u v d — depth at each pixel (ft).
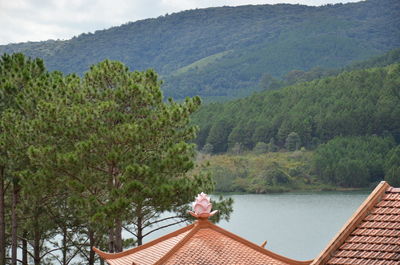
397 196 38.50
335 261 36.22
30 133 95.76
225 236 60.90
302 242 217.36
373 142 493.36
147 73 107.86
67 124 95.96
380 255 35.19
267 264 58.34
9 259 118.11
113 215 90.48
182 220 108.68
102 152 94.48
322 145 512.22
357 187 443.32
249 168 477.77
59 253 141.08
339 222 268.82
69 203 93.30
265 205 347.15
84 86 104.83
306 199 381.19
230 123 584.40
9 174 103.19
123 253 64.69
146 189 91.56
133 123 96.27
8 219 115.55
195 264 57.00
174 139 103.76
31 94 101.04
